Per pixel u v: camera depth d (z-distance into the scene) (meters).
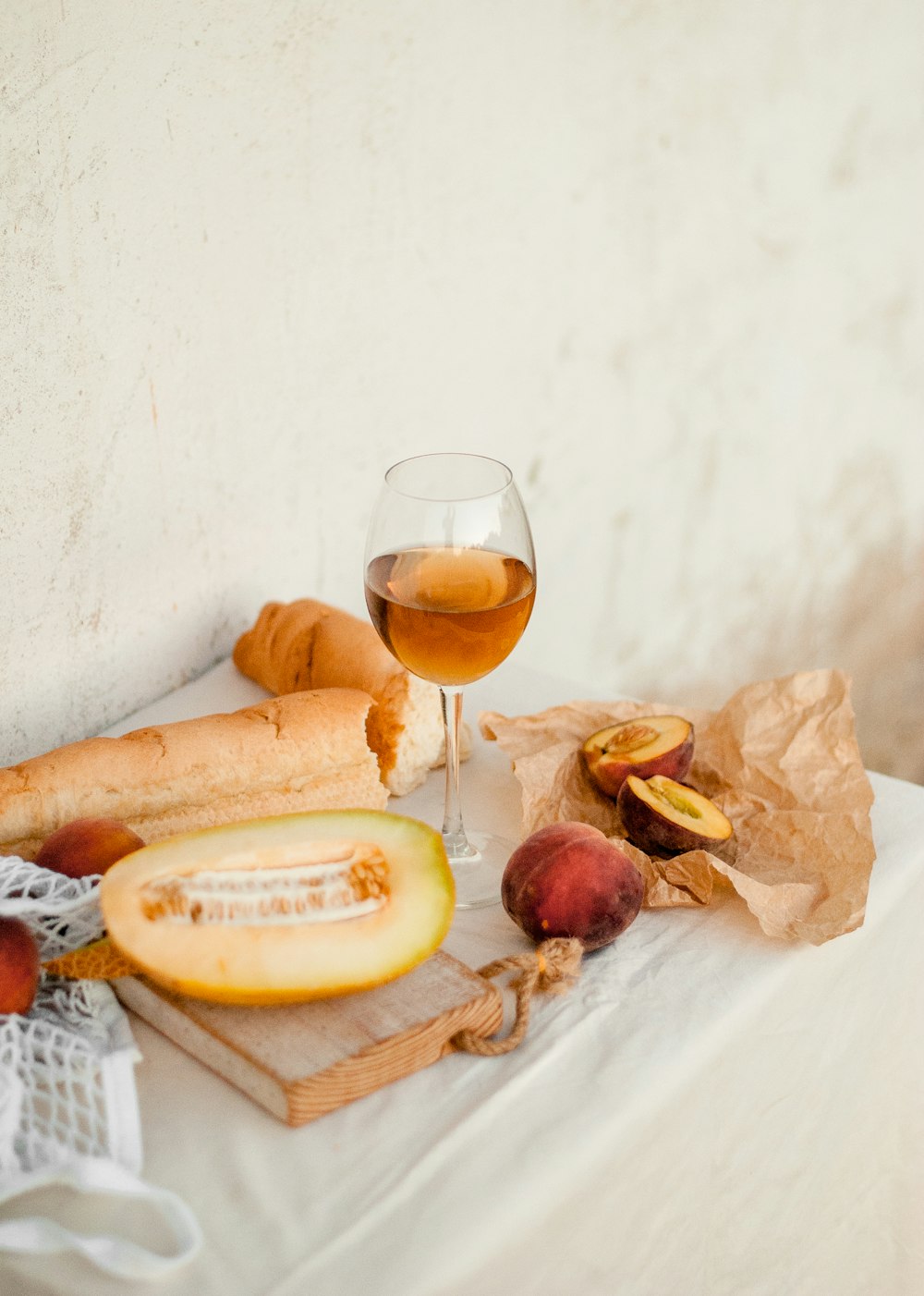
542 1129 0.58
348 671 0.92
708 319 1.68
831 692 0.87
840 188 1.74
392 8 1.12
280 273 1.10
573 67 1.36
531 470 1.54
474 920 0.74
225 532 1.13
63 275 0.91
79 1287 0.49
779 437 1.85
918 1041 0.89
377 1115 0.58
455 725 0.79
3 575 0.94
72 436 0.95
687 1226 0.69
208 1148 0.56
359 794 0.85
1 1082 0.55
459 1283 0.51
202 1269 0.50
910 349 1.94
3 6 0.81
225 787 0.80
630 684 1.85
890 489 2.04
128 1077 0.57
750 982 0.68
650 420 1.67
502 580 0.75
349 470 1.26
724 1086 0.67
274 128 1.04
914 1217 0.94
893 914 0.79
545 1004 0.67
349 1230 0.52
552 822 0.82
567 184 1.42
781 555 1.96
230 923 0.60
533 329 1.45
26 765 0.76
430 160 1.22
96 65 0.88
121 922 0.59
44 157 0.87
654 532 1.76
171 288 1.00
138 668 1.08
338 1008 0.61
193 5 0.94
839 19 1.63
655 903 0.74
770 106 1.61
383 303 1.23
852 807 0.80
